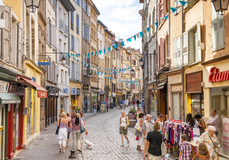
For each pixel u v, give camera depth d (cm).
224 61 1120
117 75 6688
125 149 1295
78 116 1223
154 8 2534
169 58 1883
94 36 4709
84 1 4050
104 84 5506
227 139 1091
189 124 1049
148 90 2984
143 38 3581
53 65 2558
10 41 1082
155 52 2564
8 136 1071
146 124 1095
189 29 1497
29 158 1103
